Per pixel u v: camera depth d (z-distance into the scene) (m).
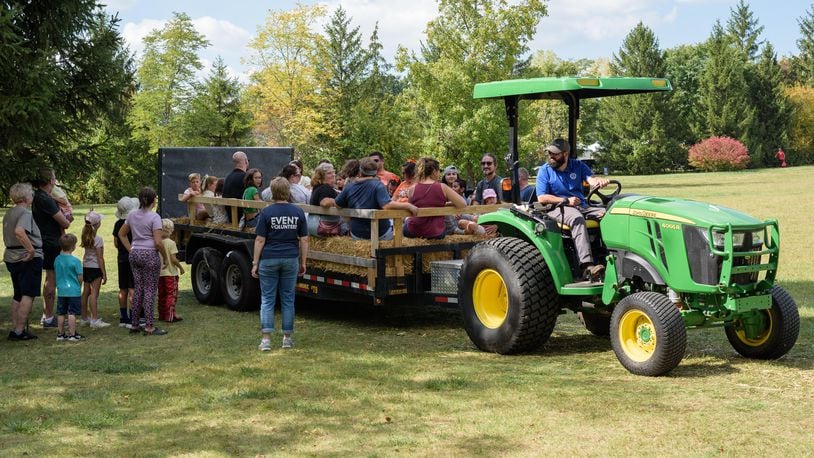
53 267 9.49
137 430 5.52
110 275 13.93
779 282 11.76
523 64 52.16
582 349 8.09
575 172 7.97
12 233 8.71
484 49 35.66
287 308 8.18
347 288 9.09
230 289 10.65
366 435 5.31
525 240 8.20
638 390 6.33
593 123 76.50
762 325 7.28
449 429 5.40
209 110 52.84
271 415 5.82
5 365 7.59
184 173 14.44
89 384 6.80
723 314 6.84
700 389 6.34
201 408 6.03
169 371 7.22
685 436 5.17
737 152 67.75
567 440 5.13
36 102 8.52
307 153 50.25
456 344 8.34
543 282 7.59
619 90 7.91
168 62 54.88
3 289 12.66
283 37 50.09
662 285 7.14
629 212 7.13
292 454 4.97
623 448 4.96
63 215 9.48
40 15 9.43
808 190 35.56
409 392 6.38
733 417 5.56
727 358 7.45
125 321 9.57
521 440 5.15
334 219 9.45
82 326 9.59
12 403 6.23
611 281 7.27
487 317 8.02
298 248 8.16
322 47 50.25
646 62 75.06
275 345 8.35
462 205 9.16
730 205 27.50
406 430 5.41
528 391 6.34
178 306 10.91
